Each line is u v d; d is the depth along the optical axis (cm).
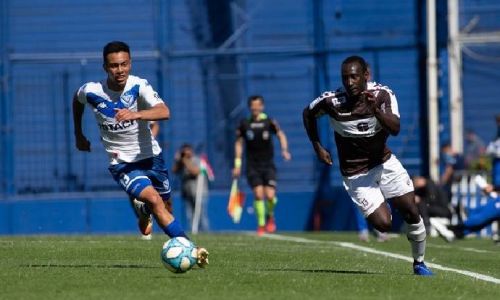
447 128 8775
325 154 3478
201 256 3189
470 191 7794
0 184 8981
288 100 9062
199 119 9044
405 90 8975
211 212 8700
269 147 7112
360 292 2920
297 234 7206
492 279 3556
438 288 3064
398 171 3409
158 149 3553
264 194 7175
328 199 8775
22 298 2703
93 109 3462
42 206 8775
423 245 3484
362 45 9025
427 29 8625
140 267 3553
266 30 9100
